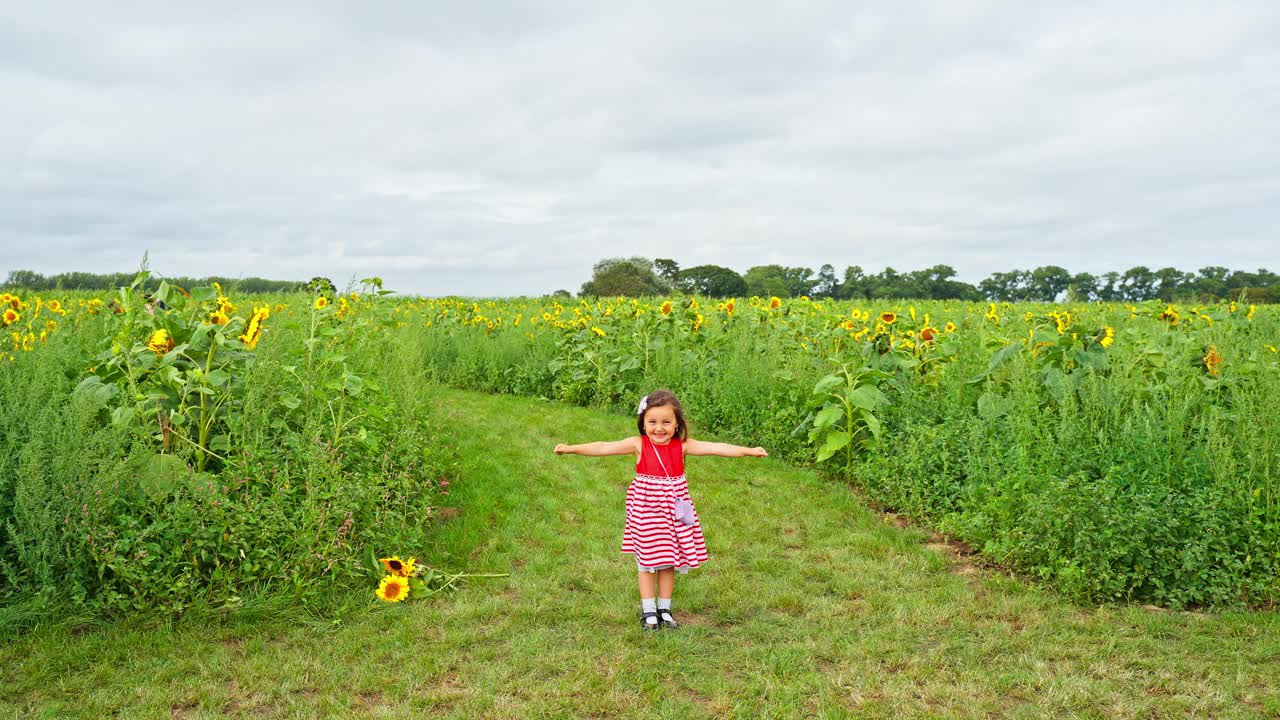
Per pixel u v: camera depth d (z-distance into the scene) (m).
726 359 10.18
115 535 4.09
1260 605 4.35
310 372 5.48
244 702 3.40
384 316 8.97
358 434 5.21
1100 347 6.92
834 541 5.58
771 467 7.54
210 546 4.22
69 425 4.22
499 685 3.55
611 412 10.60
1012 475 5.29
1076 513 4.59
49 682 3.50
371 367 6.95
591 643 4.01
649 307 12.05
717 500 6.53
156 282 5.23
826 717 3.27
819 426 6.89
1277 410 4.88
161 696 3.41
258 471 4.51
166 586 4.12
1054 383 6.44
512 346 12.90
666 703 3.38
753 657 3.87
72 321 7.17
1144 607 4.39
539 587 4.73
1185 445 5.20
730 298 12.91
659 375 10.31
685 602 4.52
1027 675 3.63
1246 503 4.61
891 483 6.29
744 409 8.62
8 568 3.93
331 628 4.14
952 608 4.39
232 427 4.66
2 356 5.49
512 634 4.09
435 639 4.04
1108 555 4.39
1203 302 10.57
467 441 8.41
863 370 6.90
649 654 3.89
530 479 7.11
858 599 4.61
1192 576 4.41
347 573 4.53
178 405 4.69
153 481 4.23
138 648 3.82
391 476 5.57
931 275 36.56
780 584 4.83
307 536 4.37
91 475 4.16
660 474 4.28
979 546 5.36
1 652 3.68
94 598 4.14
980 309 12.73
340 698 3.44
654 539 4.18
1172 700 3.40
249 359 4.96
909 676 3.64
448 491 6.57
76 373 5.09
